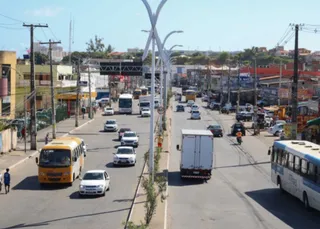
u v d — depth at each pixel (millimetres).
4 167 40188
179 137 64062
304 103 71125
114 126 69875
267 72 136625
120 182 33844
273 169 32750
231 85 126625
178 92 192000
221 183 34219
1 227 22250
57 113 81812
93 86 111812
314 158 25422
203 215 24766
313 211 26219
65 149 32844
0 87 62625
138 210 25203
